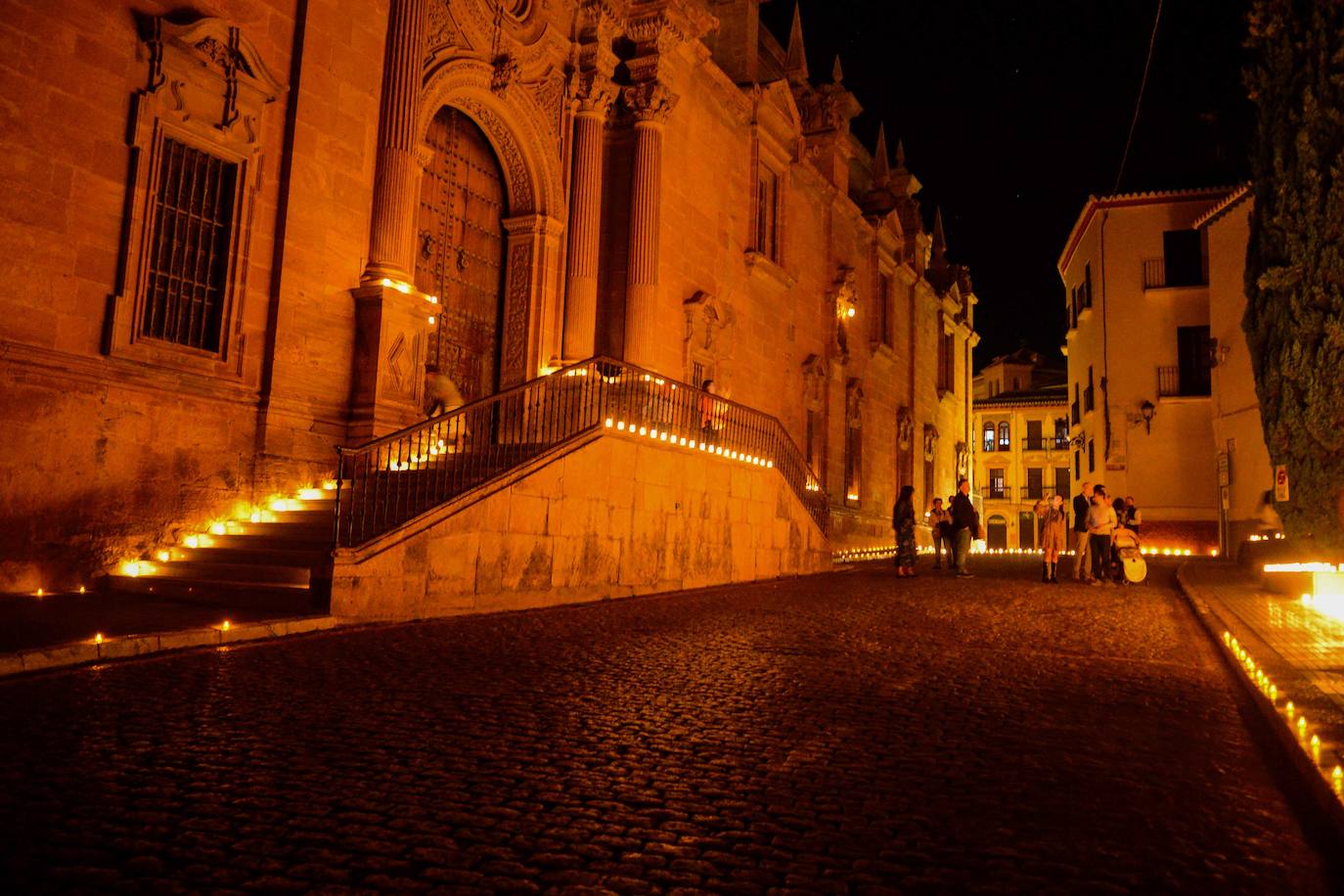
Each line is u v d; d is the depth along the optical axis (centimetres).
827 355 3050
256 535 1166
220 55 1241
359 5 1450
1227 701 689
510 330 1842
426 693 666
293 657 786
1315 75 1313
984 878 355
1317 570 1209
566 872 355
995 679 772
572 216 1906
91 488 1087
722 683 736
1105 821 423
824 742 555
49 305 1061
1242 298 2858
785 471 2066
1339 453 1284
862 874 357
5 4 1030
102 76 1120
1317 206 1305
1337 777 423
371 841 381
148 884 334
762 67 2942
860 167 3888
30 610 905
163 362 1171
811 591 1591
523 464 1234
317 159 1372
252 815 409
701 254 2280
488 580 1166
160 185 1188
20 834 376
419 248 1666
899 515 1977
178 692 640
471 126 1811
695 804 438
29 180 1047
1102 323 3503
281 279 1312
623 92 2045
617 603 1337
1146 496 3353
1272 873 363
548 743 539
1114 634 1065
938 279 4525
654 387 1609
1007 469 6544
